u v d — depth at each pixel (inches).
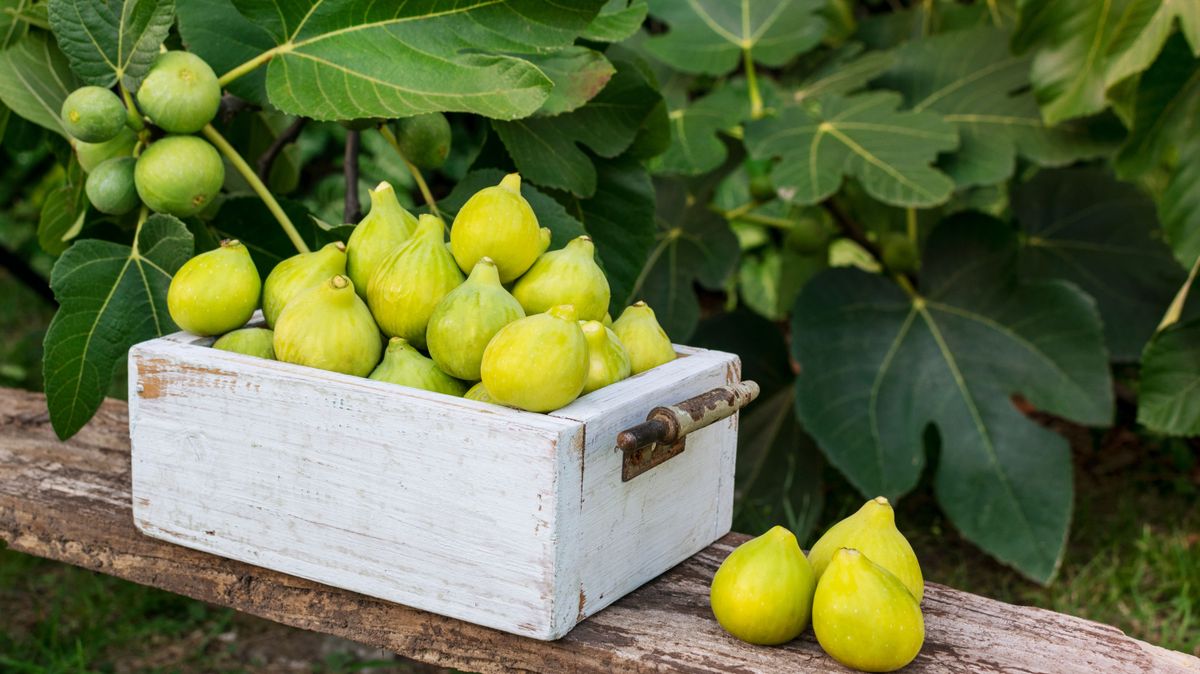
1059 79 101.2
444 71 73.4
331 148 183.3
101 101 73.1
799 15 117.0
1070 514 100.4
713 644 66.1
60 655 97.9
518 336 65.2
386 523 66.9
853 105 106.9
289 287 70.2
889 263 113.5
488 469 65.4
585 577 66.4
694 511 70.2
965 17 135.0
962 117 113.4
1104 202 120.5
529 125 79.1
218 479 69.0
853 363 105.3
